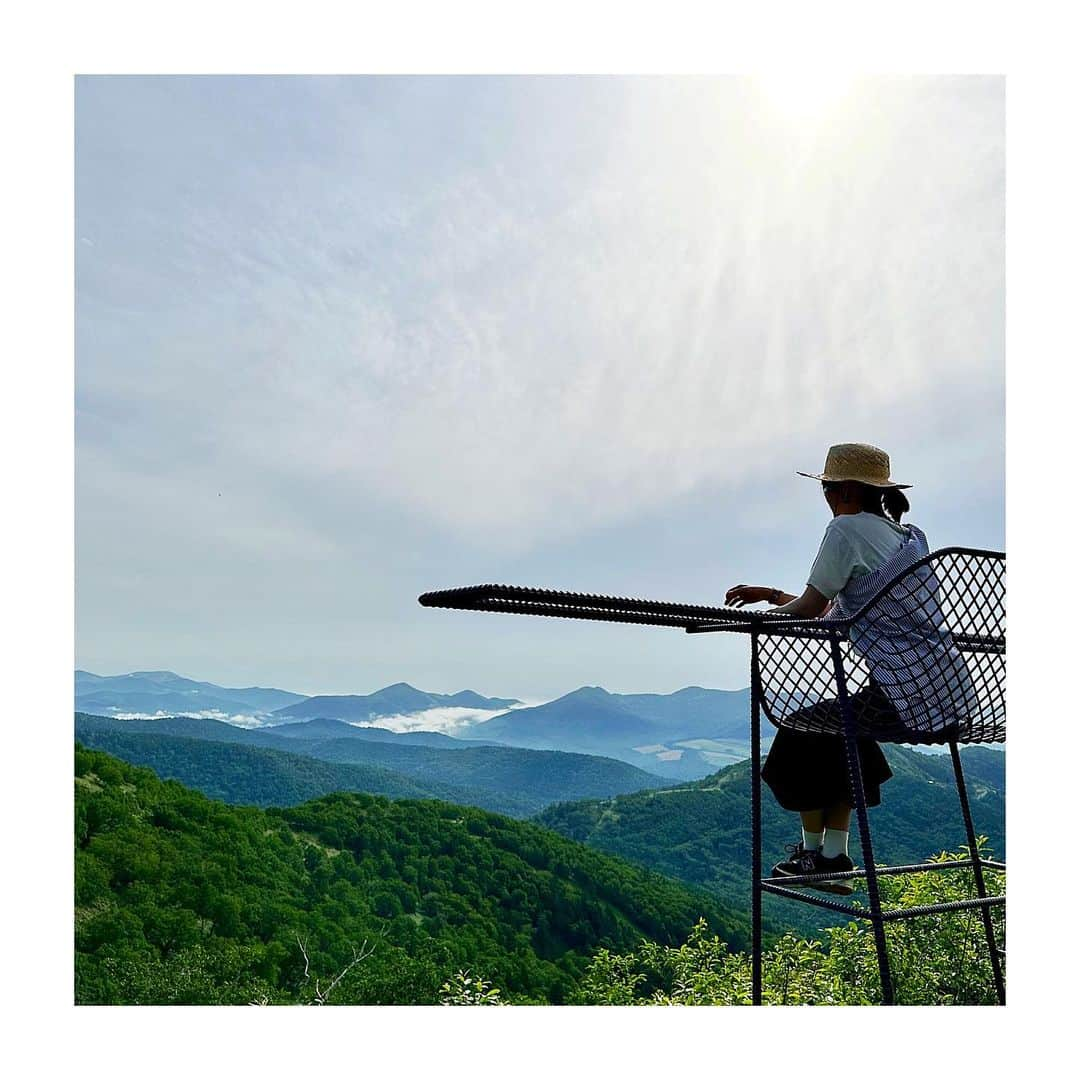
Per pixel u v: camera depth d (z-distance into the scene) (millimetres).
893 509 2564
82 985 18828
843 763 2455
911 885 4023
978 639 2383
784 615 2344
